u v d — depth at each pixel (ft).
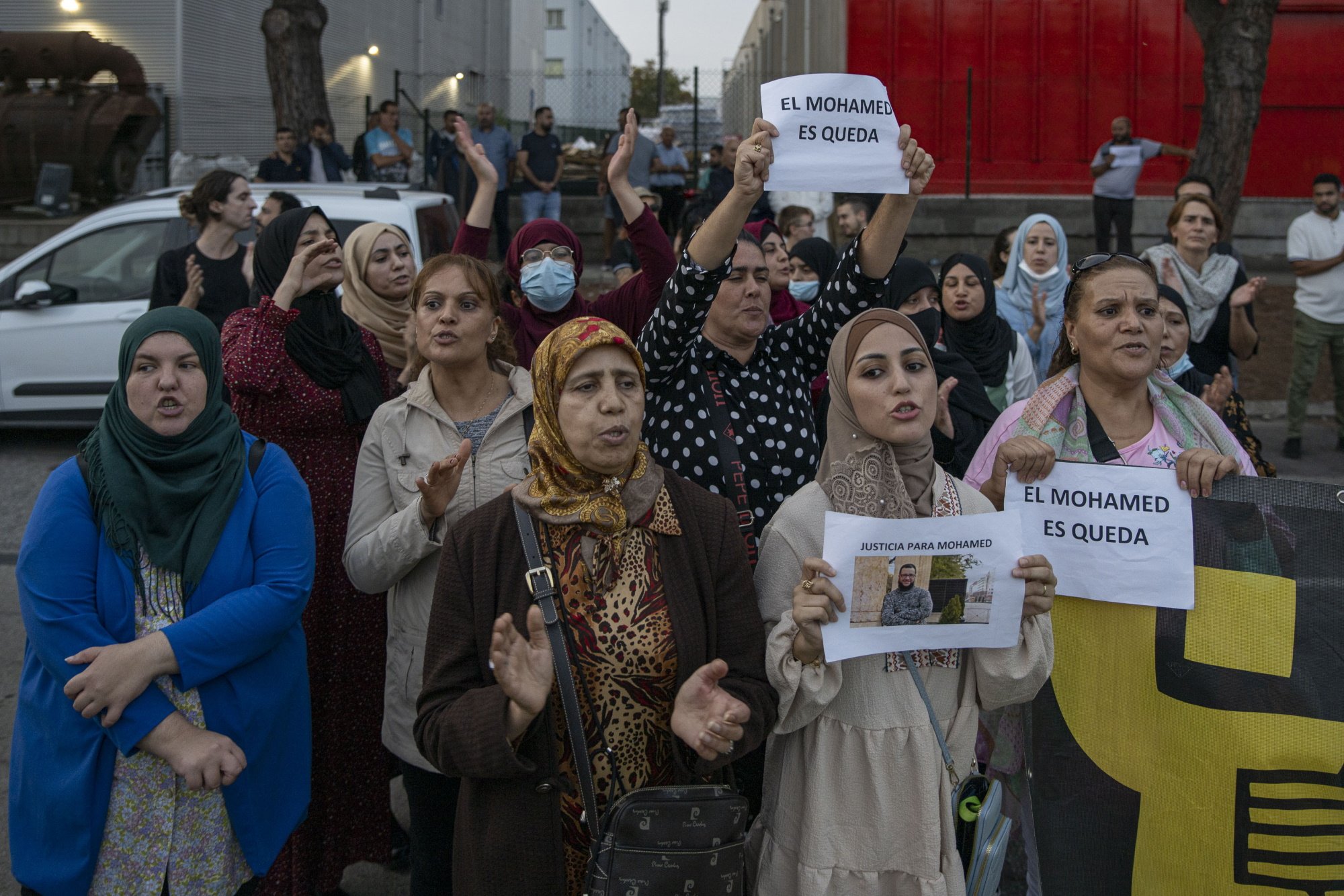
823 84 8.59
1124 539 8.55
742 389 10.12
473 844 7.42
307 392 10.75
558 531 7.55
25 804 7.86
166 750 7.68
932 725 7.77
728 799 7.08
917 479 7.97
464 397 9.90
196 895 8.04
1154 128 47.50
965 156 47.42
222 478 8.24
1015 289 18.74
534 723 7.29
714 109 60.03
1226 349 18.15
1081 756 8.75
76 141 46.98
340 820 10.75
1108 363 8.79
